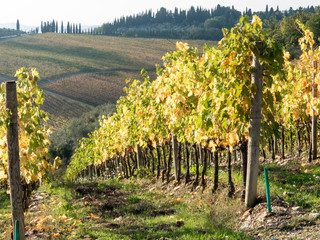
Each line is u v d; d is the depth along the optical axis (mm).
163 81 10484
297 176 9047
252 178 7199
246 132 7449
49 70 113375
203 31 183250
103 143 21078
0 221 8188
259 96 7121
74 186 13250
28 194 9398
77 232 7012
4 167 8617
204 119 7965
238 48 7082
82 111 77312
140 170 16047
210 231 6441
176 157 11789
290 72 9914
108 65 125750
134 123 15078
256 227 6266
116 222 8023
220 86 7406
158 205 9430
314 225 5836
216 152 8789
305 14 46906
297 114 11547
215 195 8516
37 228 7172
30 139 8164
